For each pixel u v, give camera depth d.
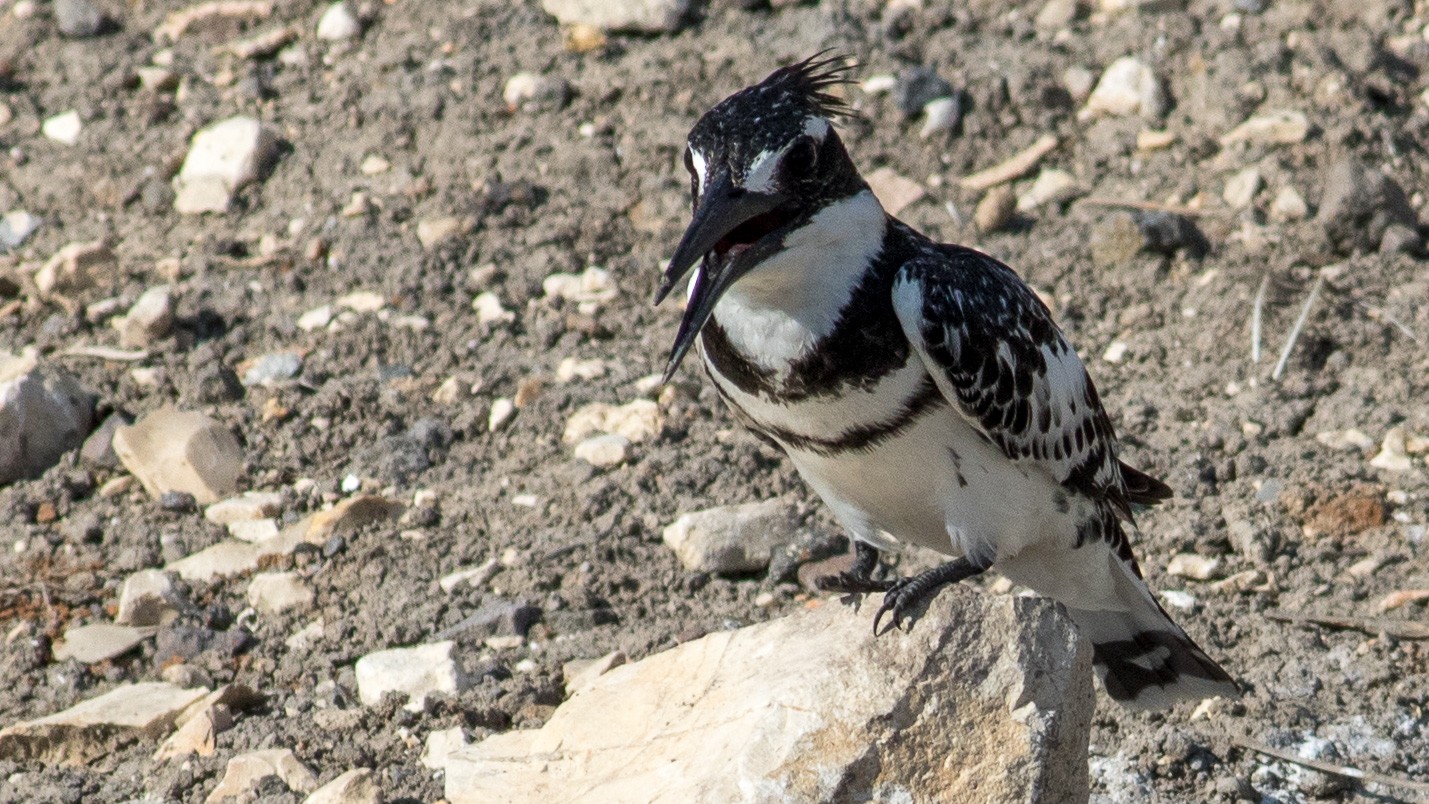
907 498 8.05
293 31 15.62
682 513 10.78
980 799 7.13
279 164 14.23
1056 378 8.12
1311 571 10.10
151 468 11.22
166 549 10.69
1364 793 8.56
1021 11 15.08
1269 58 14.16
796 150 7.41
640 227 13.42
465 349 12.37
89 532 10.78
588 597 10.09
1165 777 8.70
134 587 10.14
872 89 14.31
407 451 11.38
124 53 15.52
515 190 13.59
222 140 14.28
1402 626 9.48
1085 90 14.27
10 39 15.70
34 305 12.90
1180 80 14.26
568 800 7.78
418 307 12.77
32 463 11.43
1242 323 12.10
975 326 7.60
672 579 10.29
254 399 11.93
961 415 7.64
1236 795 8.48
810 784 7.16
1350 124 13.48
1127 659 8.92
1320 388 11.52
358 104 14.73
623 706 8.18
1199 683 8.73
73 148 14.52
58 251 13.51
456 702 9.18
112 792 8.78
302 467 11.38
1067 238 13.03
